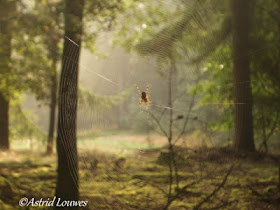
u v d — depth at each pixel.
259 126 9.71
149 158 8.55
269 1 9.70
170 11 4.88
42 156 11.28
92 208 4.66
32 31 7.65
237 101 8.89
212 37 4.83
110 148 8.34
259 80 9.88
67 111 4.40
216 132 9.09
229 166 6.73
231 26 9.01
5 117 11.69
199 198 5.50
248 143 8.91
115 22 6.25
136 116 7.11
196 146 6.29
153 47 4.90
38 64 9.55
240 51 8.84
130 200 5.12
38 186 5.90
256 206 5.46
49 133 12.05
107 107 9.61
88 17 6.01
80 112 4.53
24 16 7.45
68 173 4.52
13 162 8.83
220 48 6.34
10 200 4.91
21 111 12.66
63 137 4.41
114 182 5.71
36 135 12.71
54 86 10.25
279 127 9.65
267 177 7.38
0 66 9.09
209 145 6.73
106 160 6.35
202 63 5.06
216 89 10.20
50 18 6.76
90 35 6.84
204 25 4.66
